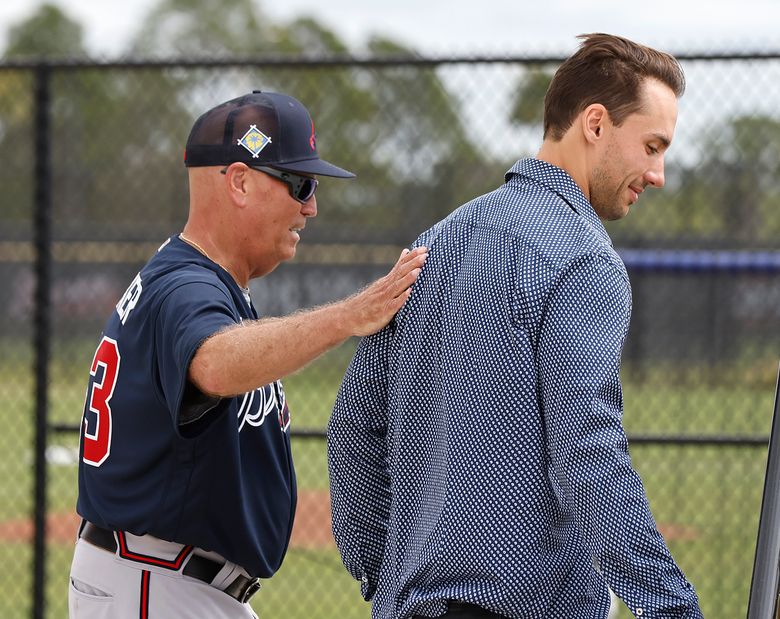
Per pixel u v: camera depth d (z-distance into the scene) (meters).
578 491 7.78
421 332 8.58
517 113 27.20
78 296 56.06
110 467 9.34
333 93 53.53
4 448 41.91
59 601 21.45
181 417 8.79
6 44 129.38
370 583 9.46
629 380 42.66
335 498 9.43
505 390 8.09
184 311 8.69
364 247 51.22
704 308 43.06
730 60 16.31
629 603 7.71
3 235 56.97
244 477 9.60
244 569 9.76
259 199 9.62
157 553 9.40
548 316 7.99
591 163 8.69
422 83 44.25
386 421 9.12
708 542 24.69
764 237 43.34
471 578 8.16
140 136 57.50
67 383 47.66
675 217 46.09
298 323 8.31
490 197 8.74
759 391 39.91
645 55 8.66
